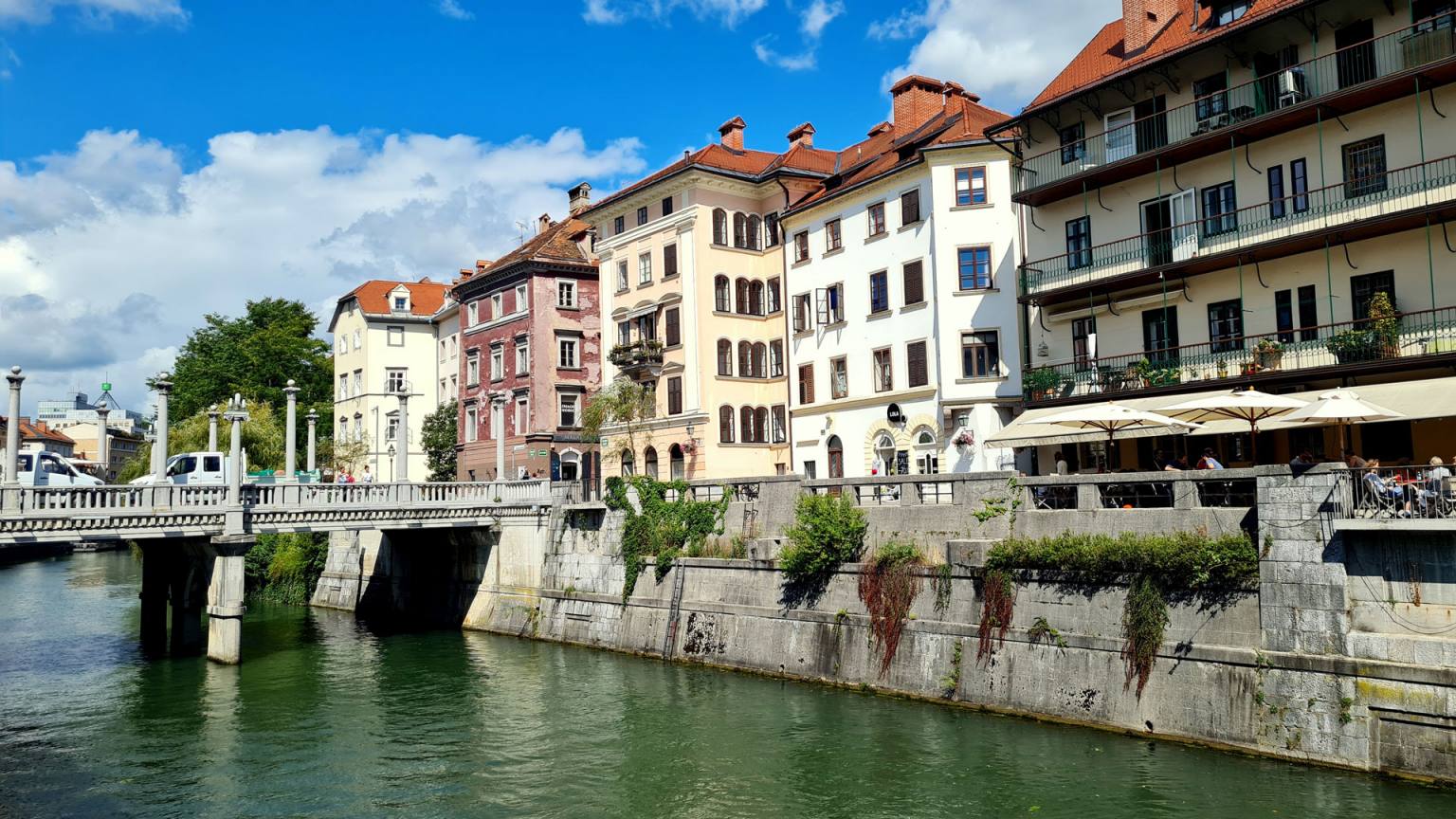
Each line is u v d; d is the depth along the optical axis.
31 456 46.19
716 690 28.36
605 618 36.72
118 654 37.62
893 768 20.70
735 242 50.50
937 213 40.03
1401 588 18.47
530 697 29.03
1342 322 27.56
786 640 29.61
